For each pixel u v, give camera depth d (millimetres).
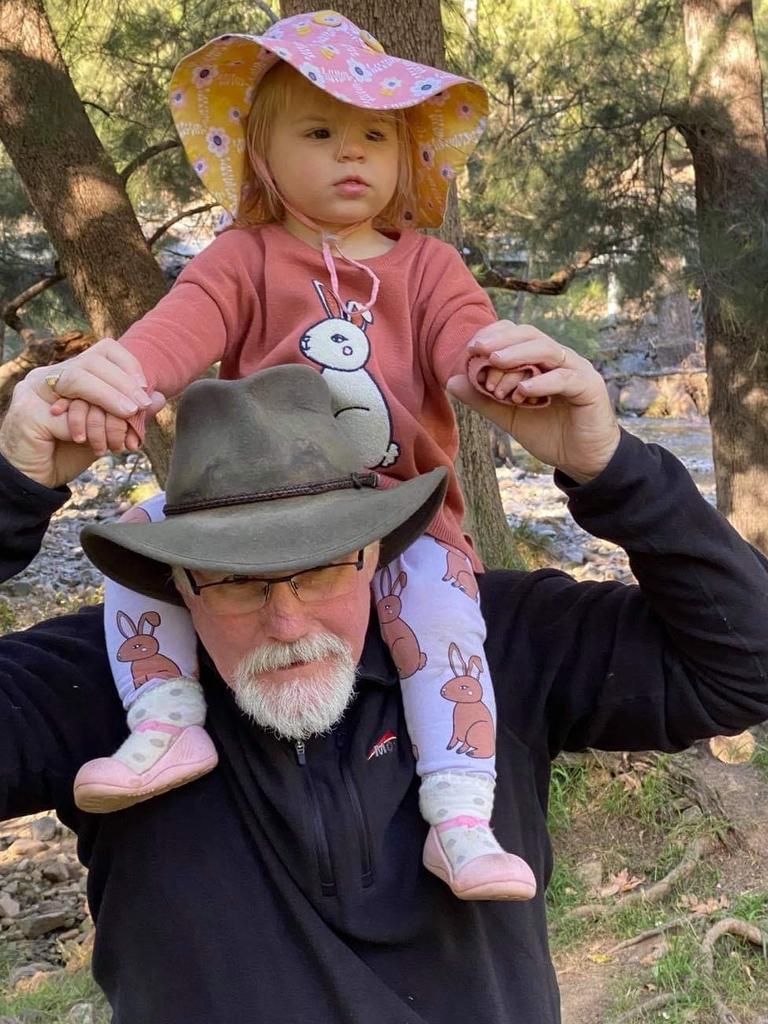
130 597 1119
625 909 2742
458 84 1166
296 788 1048
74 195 3264
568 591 1214
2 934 3197
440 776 1063
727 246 4246
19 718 1073
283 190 1148
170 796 1079
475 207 5270
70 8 4145
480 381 981
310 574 980
